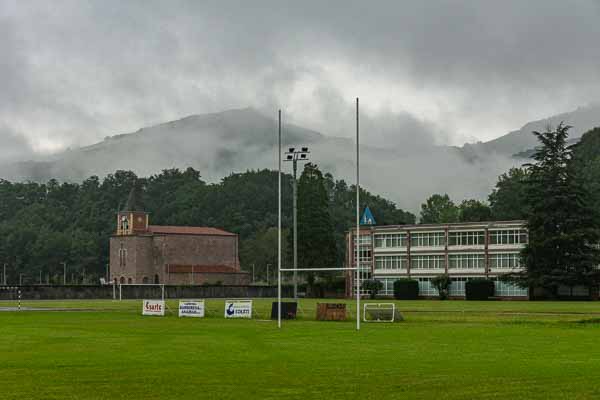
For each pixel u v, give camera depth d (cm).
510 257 15675
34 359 3953
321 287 17562
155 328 6306
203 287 16275
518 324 6712
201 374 3359
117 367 3612
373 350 4384
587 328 6169
